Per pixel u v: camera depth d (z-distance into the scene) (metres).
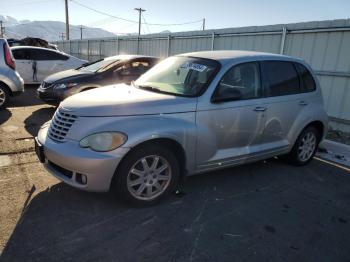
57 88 7.68
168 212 3.65
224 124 4.10
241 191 4.32
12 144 5.60
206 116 3.92
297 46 8.41
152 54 15.12
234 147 4.33
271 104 4.59
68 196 3.84
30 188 4.00
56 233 3.14
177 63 4.70
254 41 9.60
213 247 3.09
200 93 3.95
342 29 7.38
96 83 7.77
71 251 2.90
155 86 4.36
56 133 3.61
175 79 4.41
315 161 5.77
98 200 3.79
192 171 4.01
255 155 4.58
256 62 4.54
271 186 4.55
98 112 3.46
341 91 7.58
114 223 3.37
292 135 5.04
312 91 5.27
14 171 4.49
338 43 7.54
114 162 3.34
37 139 3.83
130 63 8.23
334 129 7.78
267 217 3.70
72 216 3.45
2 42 8.10
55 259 2.79
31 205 3.61
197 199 4.00
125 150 3.36
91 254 2.88
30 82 12.12
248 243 3.19
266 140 4.70
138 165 3.57
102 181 3.38
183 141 3.74
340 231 3.53
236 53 4.70
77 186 3.41
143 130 3.43
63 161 3.39
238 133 4.29
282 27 8.66
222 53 4.71
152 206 3.75
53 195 3.85
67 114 3.60
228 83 4.16
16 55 11.80
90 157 3.29
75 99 3.86
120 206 3.69
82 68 8.80
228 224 3.50
